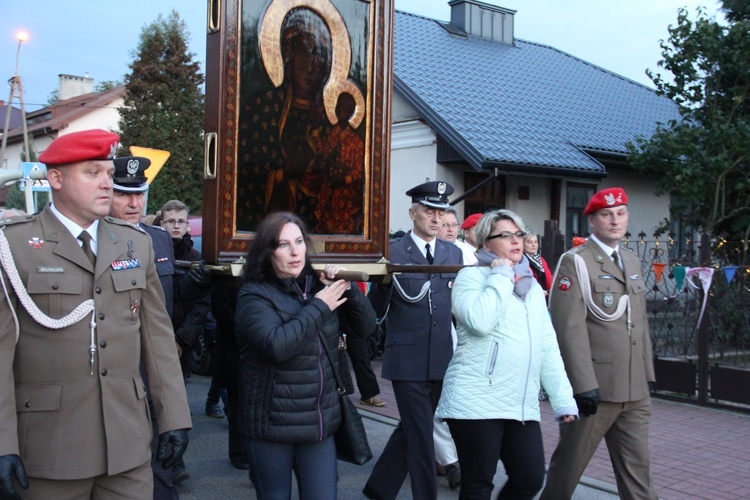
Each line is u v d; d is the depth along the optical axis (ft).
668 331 26.71
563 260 13.78
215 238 13.60
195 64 87.71
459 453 12.00
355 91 15.28
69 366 8.59
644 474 13.61
